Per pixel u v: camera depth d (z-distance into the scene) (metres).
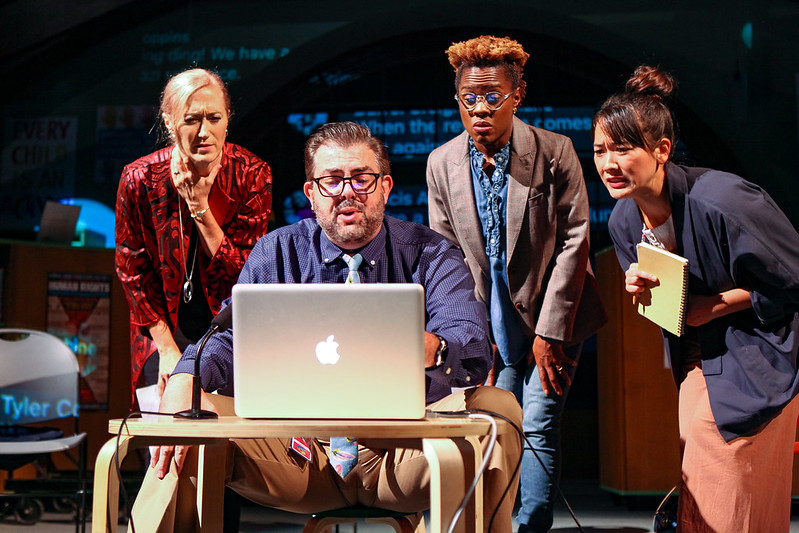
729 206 2.10
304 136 9.05
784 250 2.07
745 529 2.15
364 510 1.95
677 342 2.33
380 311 1.54
